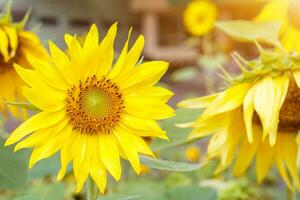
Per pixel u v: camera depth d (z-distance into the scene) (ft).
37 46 3.26
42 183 4.75
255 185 6.01
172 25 18.67
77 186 2.45
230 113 3.21
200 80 14.70
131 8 18.53
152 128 2.51
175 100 13.37
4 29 3.15
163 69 2.56
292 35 4.42
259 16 4.48
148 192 5.01
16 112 3.22
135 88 2.58
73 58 2.50
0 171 2.83
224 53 10.68
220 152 3.28
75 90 2.52
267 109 2.92
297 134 3.45
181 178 5.49
